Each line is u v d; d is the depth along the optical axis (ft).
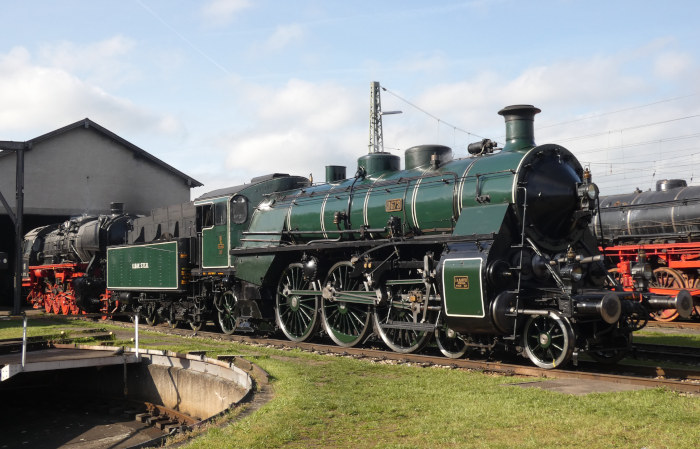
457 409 23.84
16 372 39.83
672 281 63.98
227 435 21.88
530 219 36.11
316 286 48.60
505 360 37.37
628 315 34.22
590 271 37.96
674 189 65.46
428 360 37.14
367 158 48.65
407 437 20.85
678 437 19.42
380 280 42.55
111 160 112.88
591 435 19.83
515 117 39.32
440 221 39.88
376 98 142.61
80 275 83.87
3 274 121.90
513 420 21.90
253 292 52.90
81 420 42.68
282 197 55.42
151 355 43.96
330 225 47.73
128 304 73.97
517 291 34.04
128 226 81.30
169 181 119.55
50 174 106.52
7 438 39.40
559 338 34.30
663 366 34.86
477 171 38.47
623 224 67.51
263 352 41.65
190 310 63.26
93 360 42.83
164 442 24.75
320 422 22.99
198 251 62.23
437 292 38.83
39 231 101.86
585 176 37.55
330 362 36.40
